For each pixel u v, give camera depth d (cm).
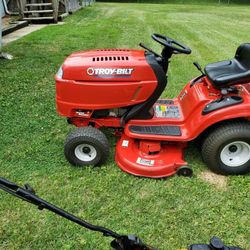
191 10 2234
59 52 786
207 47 899
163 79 324
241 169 333
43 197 301
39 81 588
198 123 314
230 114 305
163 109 361
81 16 1520
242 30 1256
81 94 327
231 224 277
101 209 289
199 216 284
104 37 983
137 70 318
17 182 320
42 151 372
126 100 327
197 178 331
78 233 265
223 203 299
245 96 318
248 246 259
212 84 326
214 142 318
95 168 341
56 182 321
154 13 1862
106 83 321
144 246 208
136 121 338
